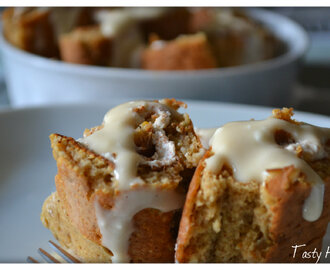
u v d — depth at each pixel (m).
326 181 0.26
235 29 0.54
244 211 0.26
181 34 0.55
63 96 0.46
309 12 0.76
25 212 0.33
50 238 0.31
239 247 0.27
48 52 0.55
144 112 0.29
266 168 0.26
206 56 0.49
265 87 0.46
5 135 0.36
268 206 0.26
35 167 0.36
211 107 0.39
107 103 0.38
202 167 0.26
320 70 0.60
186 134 0.29
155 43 0.50
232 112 0.39
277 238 0.26
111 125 0.28
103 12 0.55
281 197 0.25
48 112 0.38
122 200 0.27
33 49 0.55
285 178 0.25
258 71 0.45
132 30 0.52
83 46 0.51
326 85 0.57
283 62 0.47
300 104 0.53
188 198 0.26
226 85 0.45
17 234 0.32
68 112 0.38
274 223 0.26
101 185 0.27
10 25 0.54
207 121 0.38
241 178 0.26
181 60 0.49
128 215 0.27
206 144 0.28
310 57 0.64
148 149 0.28
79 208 0.27
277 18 0.59
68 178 0.27
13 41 0.54
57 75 0.45
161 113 0.29
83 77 0.44
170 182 0.27
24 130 0.37
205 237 0.27
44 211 0.31
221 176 0.26
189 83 0.44
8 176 0.35
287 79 0.48
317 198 0.26
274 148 0.26
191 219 0.26
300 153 0.26
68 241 0.30
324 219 0.27
